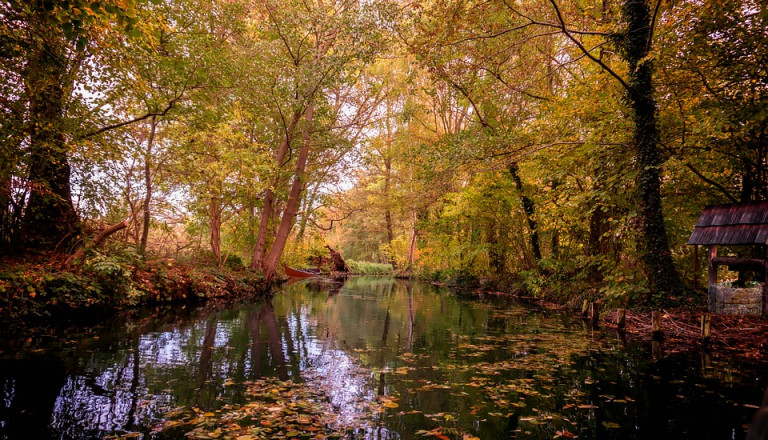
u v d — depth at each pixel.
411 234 34.59
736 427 3.69
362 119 19.30
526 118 13.88
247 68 12.46
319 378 5.00
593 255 11.80
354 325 9.41
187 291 11.91
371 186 25.39
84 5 4.21
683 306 8.55
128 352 5.83
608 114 9.95
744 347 6.81
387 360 6.10
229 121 11.46
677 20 8.49
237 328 8.37
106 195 10.25
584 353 6.70
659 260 8.95
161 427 3.37
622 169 10.19
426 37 9.62
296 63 14.70
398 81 23.98
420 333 8.57
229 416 3.66
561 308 13.14
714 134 7.79
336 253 41.97
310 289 20.19
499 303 14.98
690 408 4.15
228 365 5.46
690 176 9.98
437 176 13.72
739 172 9.34
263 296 15.41
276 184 16.23
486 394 4.54
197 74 10.01
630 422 3.78
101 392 4.15
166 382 4.59
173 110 9.64
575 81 11.12
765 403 0.68
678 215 11.32
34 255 8.52
